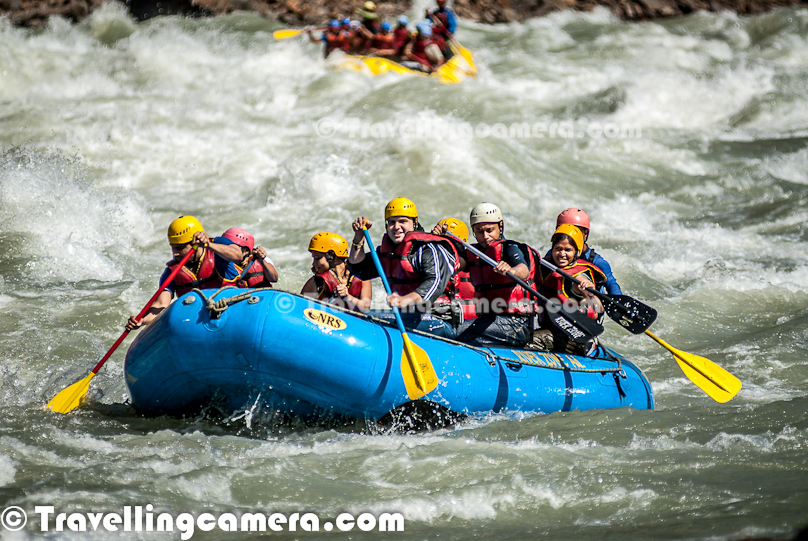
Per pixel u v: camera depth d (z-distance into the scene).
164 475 15.82
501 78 63.81
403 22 64.00
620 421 18.78
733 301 29.47
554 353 20.36
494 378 18.91
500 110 56.56
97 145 46.94
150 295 28.75
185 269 19.86
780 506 14.20
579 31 80.69
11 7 76.00
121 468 16.09
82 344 24.47
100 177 43.28
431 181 42.66
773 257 34.25
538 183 43.91
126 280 30.64
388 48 65.31
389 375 17.80
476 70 64.50
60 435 17.98
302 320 17.44
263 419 18.75
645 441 17.53
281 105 56.84
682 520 13.89
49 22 73.50
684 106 58.72
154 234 36.75
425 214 39.28
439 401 18.25
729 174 46.56
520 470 16.09
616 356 21.14
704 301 29.50
